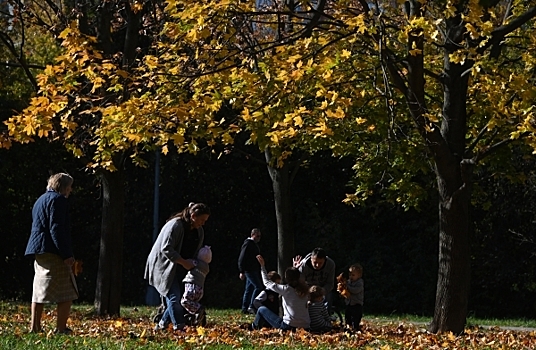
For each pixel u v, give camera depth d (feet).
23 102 83.46
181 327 34.42
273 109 38.09
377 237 87.71
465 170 41.50
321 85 35.99
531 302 82.33
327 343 33.55
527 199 78.33
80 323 42.91
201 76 37.42
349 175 87.92
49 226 30.12
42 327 35.60
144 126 35.19
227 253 92.73
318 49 39.22
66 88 35.37
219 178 91.61
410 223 85.10
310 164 86.94
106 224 53.67
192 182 92.17
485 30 34.22
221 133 37.01
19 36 81.97
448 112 41.91
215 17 35.27
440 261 42.24
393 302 85.61
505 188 78.48
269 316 40.29
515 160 72.95
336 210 88.94
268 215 92.32
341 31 41.24
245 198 92.58
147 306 77.82
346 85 42.29
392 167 54.75
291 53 38.73
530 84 37.86
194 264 34.58
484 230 81.61
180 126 35.91
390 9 45.70
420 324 58.85
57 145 86.74
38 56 83.10
